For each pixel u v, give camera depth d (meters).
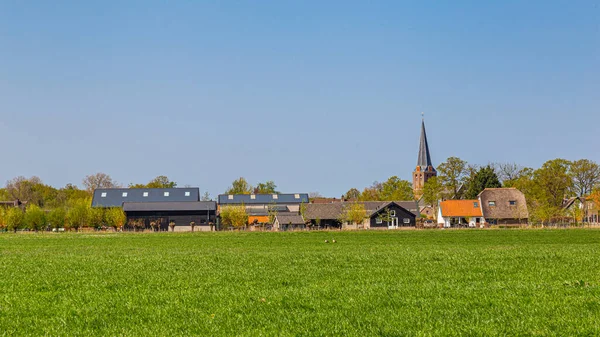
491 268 33.00
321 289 25.91
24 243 69.56
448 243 62.47
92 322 20.31
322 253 46.25
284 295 24.50
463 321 19.39
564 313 20.17
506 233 83.69
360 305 22.11
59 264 39.16
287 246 59.12
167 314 21.23
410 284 27.25
